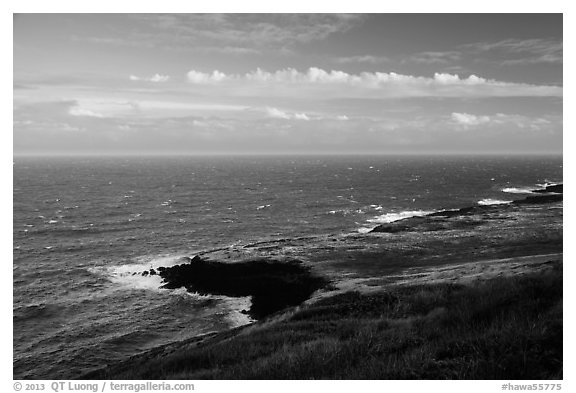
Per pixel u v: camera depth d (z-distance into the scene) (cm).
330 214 10338
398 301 1862
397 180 19850
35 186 17475
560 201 8075
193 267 4619
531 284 1258
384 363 955
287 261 4231
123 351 2991
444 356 948
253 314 3553
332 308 1969
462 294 1611
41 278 4969
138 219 9750
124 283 4659
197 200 13300
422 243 4791
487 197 12938
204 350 1506
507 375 826
